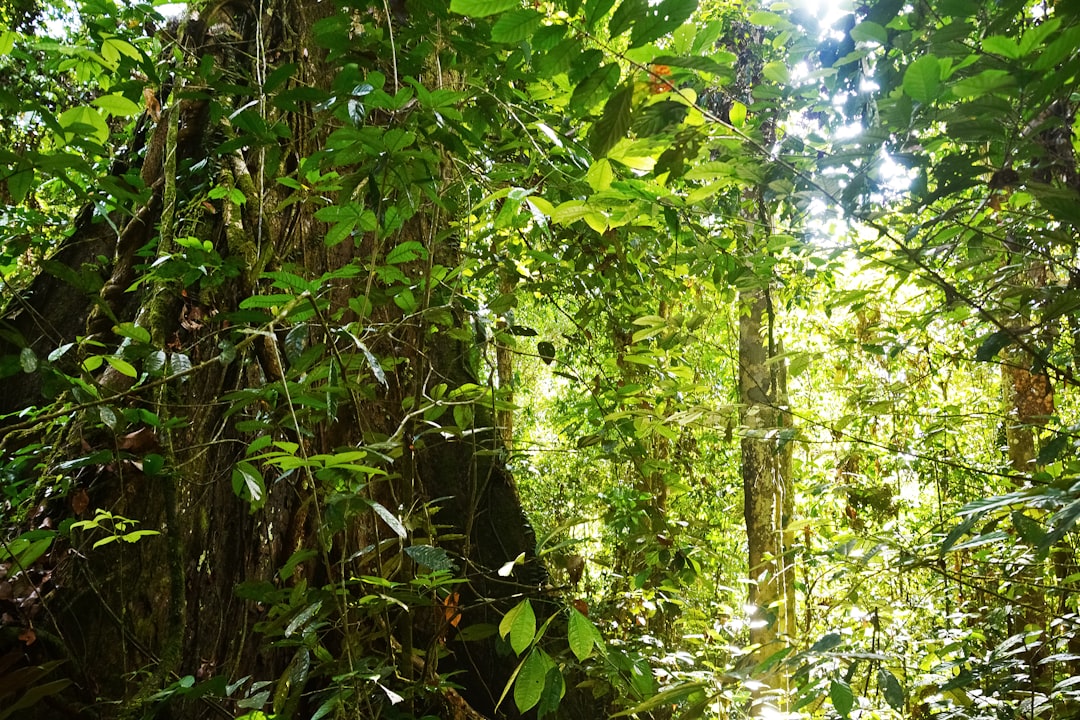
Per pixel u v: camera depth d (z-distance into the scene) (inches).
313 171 69.6
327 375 64.7
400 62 68.6
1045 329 70.5
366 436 72.9
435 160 59.5
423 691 72.3
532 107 86.8
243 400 63.2
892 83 50.8
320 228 108.4
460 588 129.3
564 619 122.1
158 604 79.9
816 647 58.9
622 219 59.6
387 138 55.6
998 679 76.7
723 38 163.8
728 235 86.0
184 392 88.0
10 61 121.8
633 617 131.3
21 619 71.0
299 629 70.0
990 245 61.5
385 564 74.6
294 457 54.5
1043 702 75.6
